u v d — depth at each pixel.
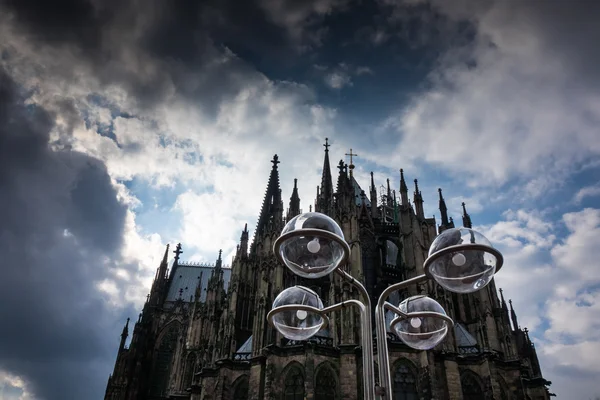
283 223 73.75
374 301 69.00
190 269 123.25
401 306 20.89
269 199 106.12
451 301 64.06
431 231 75.56
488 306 64.69
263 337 60.53
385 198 107.81
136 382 93.56
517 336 77.06
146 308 103.81
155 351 100.31
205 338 76.06
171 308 105.94
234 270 74.81
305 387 53.38
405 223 75.31
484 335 60.94
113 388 91.56
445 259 16.20
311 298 20.19
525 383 69.00
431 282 65.25
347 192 74.38
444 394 55.88
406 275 70.88
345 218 70.00
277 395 54.59
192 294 115.38
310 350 55.81
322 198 81.00
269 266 67.75
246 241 79.00
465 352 61.16
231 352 64.25
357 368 56.56
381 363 16.91
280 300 19.97
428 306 20.22
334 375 56.25
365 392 16.62
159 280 109.12
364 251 74.94
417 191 78.81
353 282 18.56
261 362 58.50
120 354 96.25
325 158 91.00
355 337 58.28
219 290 83.50
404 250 73.38
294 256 17.20
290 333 19.86
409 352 57.59
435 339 20.16
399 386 56.06
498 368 60.44
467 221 80.25
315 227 16.70
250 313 73.25
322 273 17.50
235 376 62.16
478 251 15.84
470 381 58.47
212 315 75.94
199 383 69.62
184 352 79.75
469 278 16.22
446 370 56.81
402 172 80.62
